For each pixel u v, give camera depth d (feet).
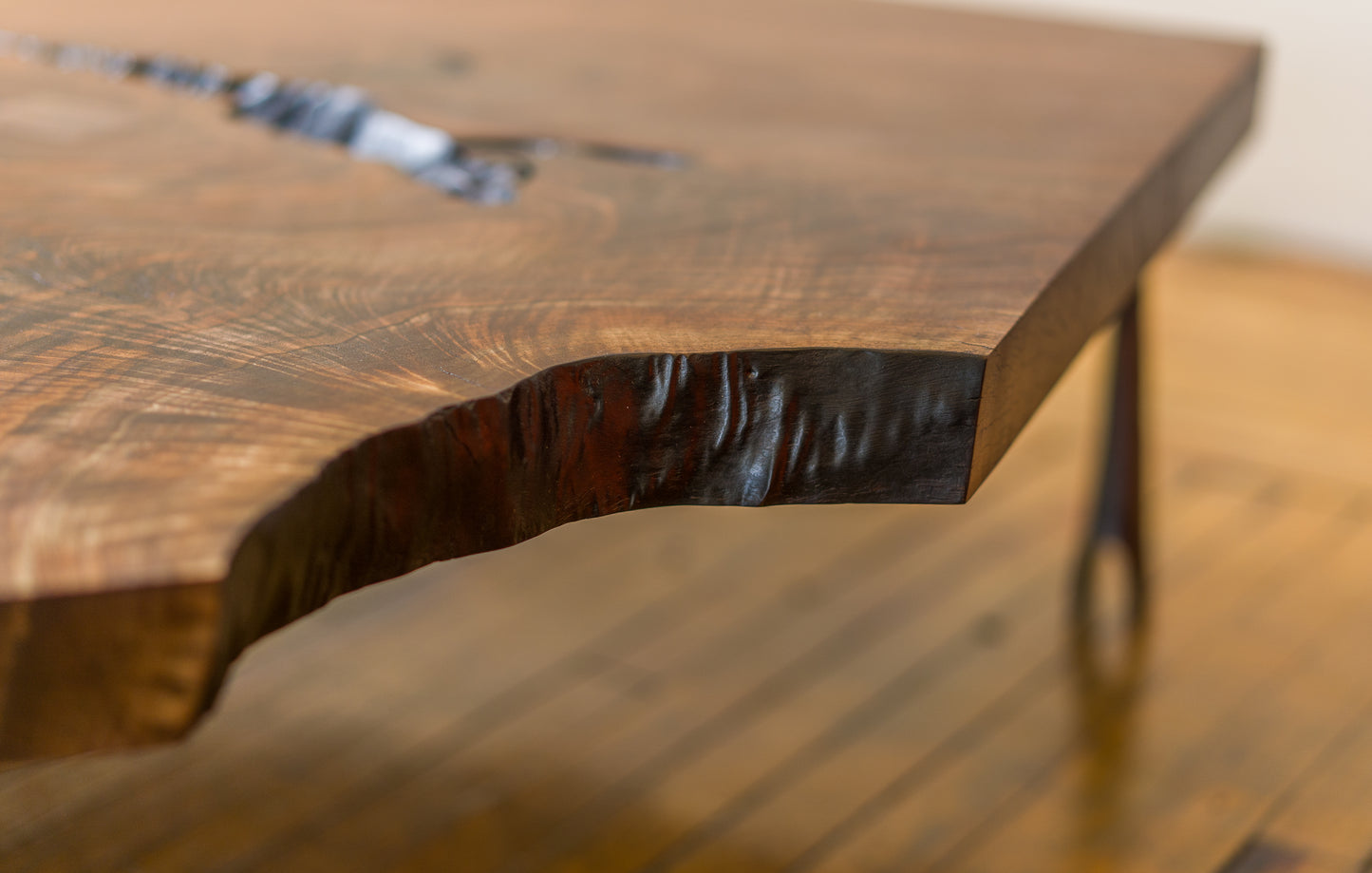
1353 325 8.72
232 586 2.61
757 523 6.15
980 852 4.22
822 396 3.07
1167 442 6.93
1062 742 4.58
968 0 11.09
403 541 2.86
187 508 2.66
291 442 2.78
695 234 3.48
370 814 4.33
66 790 4.36
